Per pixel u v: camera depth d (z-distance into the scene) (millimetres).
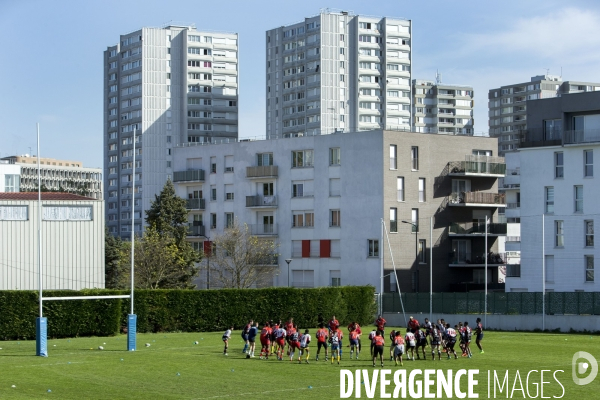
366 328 93188
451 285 115875
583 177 97125
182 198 128000
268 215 123500
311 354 61562
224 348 61562
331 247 116125
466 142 118875
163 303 83188
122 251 119625
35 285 83562
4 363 54250
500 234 118312
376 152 112000
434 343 58125
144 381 46375
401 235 112188
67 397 40844
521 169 101875
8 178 156750
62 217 85188
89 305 76938
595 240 95688
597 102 96062
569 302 85000
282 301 89625
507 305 89688
